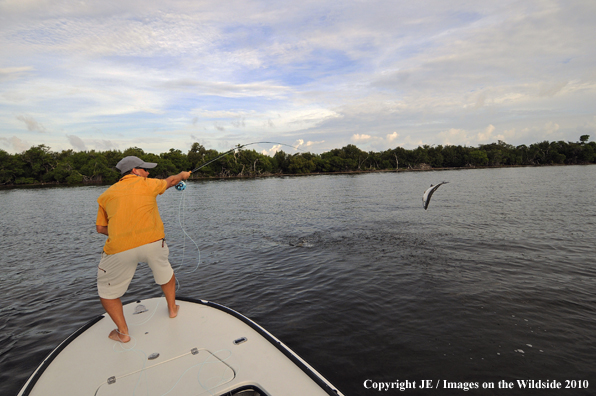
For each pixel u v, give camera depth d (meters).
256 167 123.62
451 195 27.11
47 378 2.93
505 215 16.19
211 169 117.75
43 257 11.40
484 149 164.00
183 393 2.67
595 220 14.23
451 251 9.95
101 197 3.61
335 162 135.00
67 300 7.27
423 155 145.00
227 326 3.80
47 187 76.19
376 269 8.44
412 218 16.20
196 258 10.25
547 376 4.13
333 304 6.41
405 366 4.42
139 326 3.85
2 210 28.69
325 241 11.87
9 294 7.75
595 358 4.45
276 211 21.00
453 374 4.23
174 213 22.23
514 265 8.42
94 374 2.96
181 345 3.41
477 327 5.36
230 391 2.69
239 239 12.84
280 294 7.03
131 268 3.59
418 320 5.66
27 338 5.59
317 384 2.77
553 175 58.69
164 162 109.69
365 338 5.14
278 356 3.18
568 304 6.09
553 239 11.04
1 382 4.37
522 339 4.98
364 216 17.33
